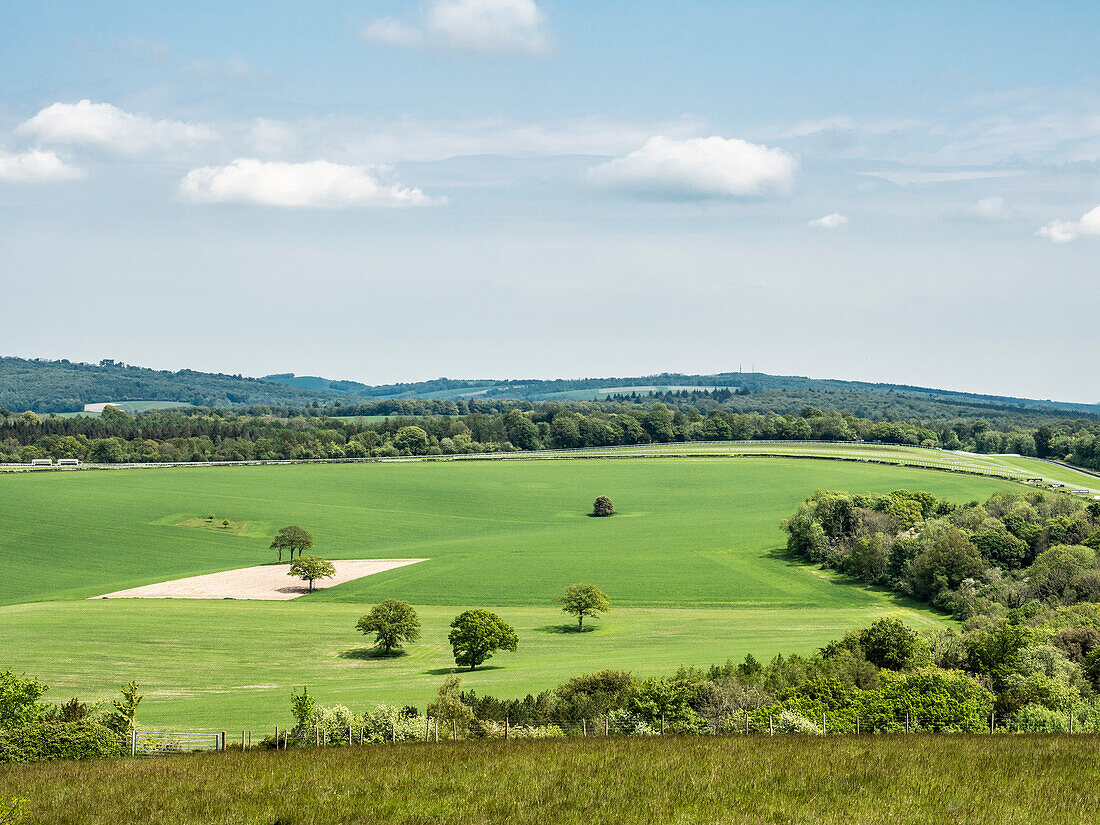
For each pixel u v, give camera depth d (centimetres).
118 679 6875
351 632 8769
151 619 9125
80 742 3253
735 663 6625
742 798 2005
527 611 9850
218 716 5409
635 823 1836
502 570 11762
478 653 7325
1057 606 8200
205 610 9656
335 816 1952
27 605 9819
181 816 2005
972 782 2127
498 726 4256
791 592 10531
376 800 2070
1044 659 5478
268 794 2162
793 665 5534
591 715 4619
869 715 4088
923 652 6066
